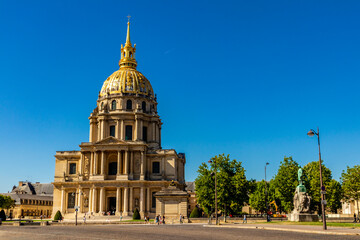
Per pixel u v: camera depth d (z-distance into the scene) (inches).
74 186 4970.5
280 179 4303.6
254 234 1628.9
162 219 2938.0
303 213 2509.8
